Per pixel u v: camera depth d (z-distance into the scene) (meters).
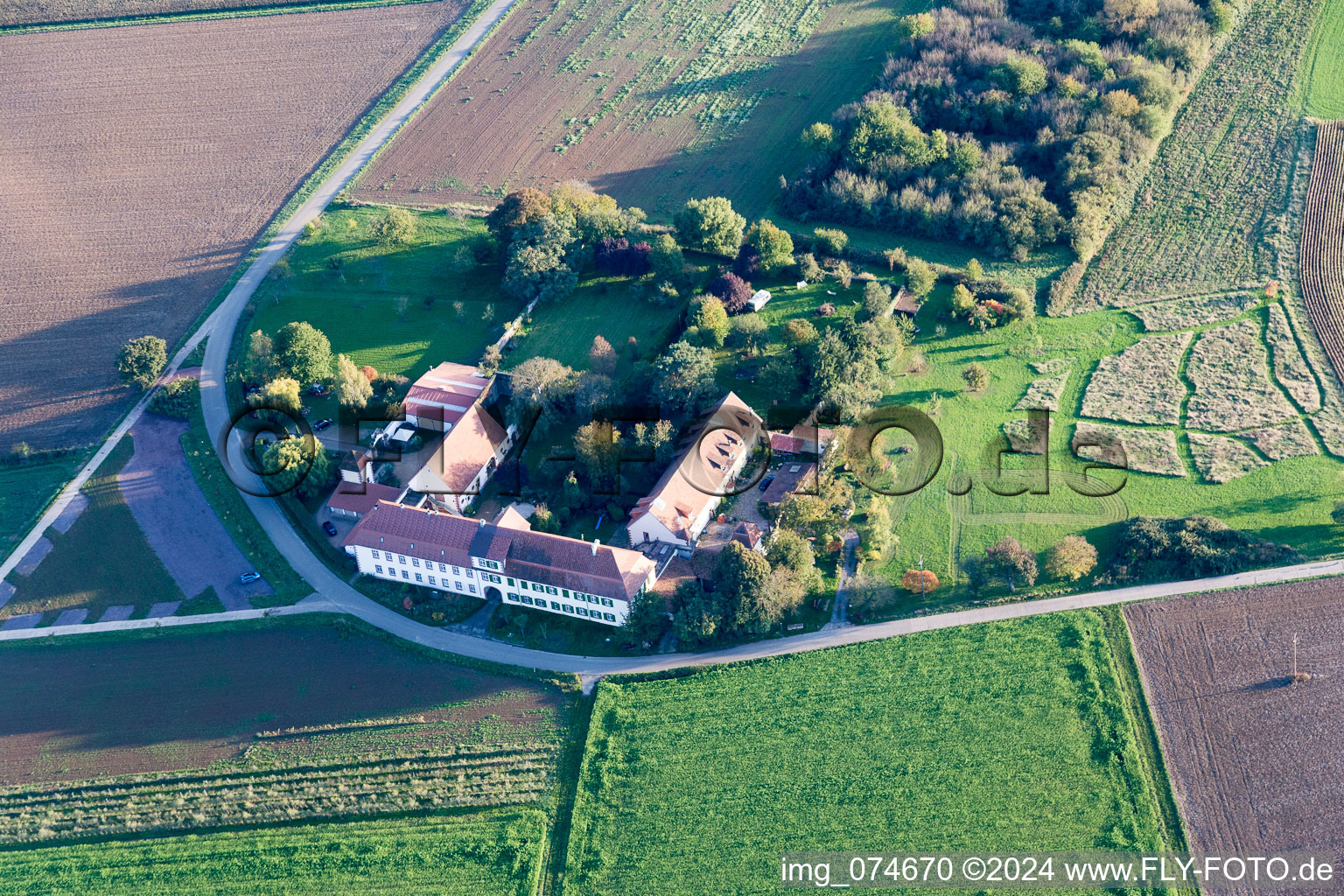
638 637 162.00
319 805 146.50
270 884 138.88
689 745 149.25
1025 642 157.50
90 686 163.50
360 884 138.25
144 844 144.38
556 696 157.62
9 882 141.00
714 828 140.25
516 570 164.62
